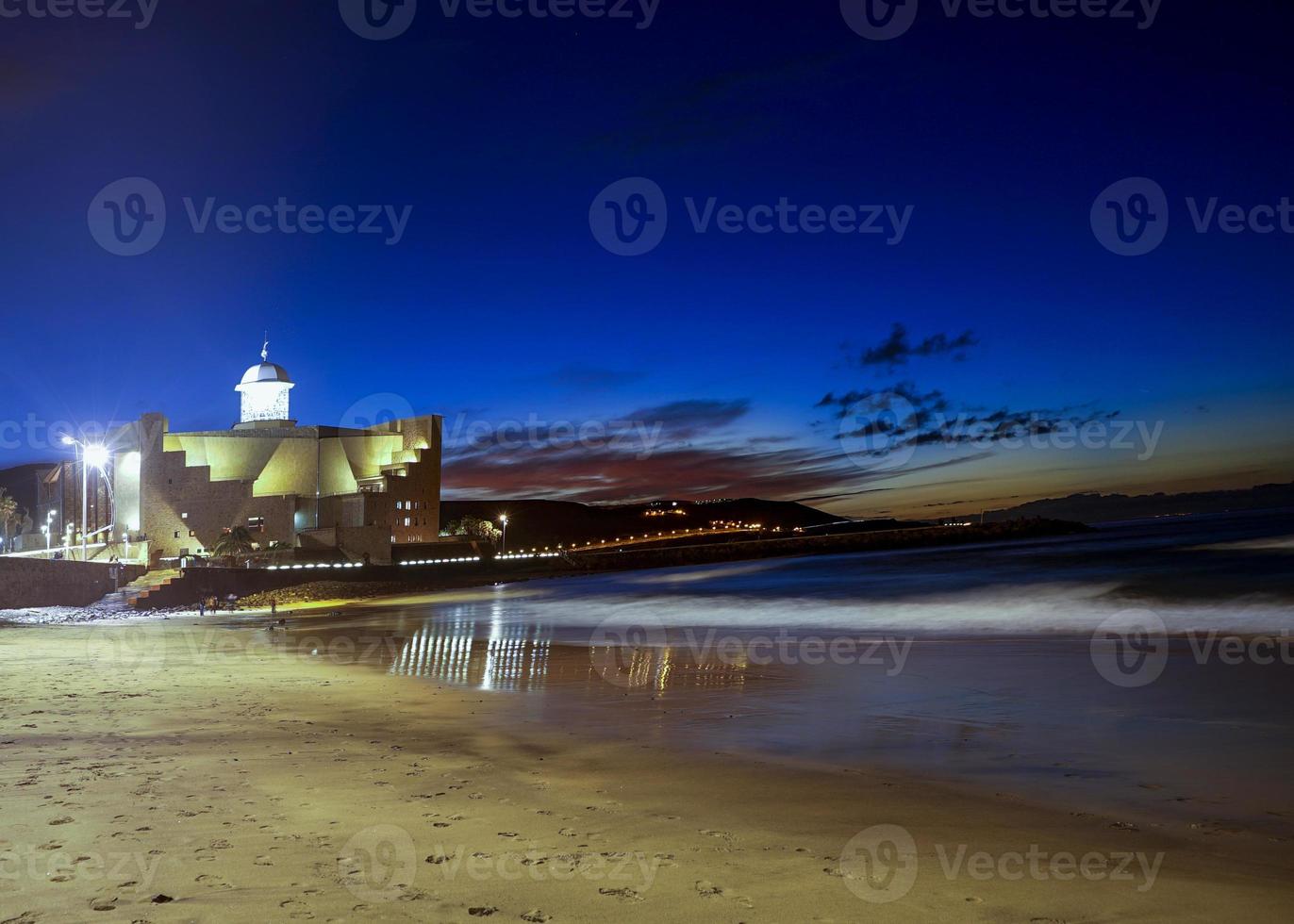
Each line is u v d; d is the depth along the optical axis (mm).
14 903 5605
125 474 92188
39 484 114188
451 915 5480
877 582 61500
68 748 10938
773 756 10641
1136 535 146000
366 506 90188
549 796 8719
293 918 5379
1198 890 6004
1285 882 6191
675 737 11906
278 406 101938
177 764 9992
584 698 15781
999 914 5562
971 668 18047
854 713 13570
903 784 9180
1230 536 108125
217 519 89000
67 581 56469
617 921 5402
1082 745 10859
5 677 19078
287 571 69312
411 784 9188
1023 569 65688
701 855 6785
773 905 5691
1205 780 9133
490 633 33000
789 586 63469
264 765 10023
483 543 103125
